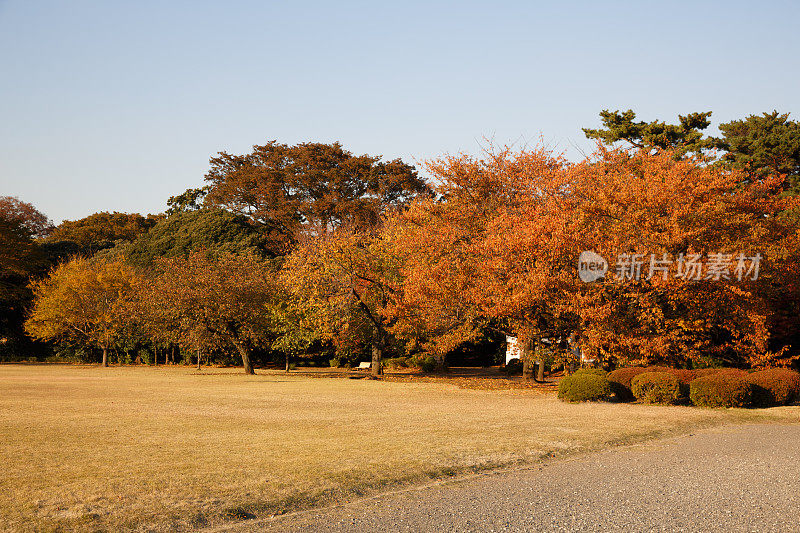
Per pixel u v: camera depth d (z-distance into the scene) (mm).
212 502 7082
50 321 41844
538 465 9461
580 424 13555
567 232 21609
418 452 10125
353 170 56219
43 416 15008
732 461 9719
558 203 23531
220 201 60094
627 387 18953
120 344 45000
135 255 53719
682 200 21031
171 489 7598
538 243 21609
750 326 21812
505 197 26844
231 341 35219
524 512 6898
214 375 33438
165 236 53812
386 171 55844
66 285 41312
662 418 14633
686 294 21125
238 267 33812
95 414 15492
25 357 48156
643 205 21359
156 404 18078
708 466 9336
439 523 6516
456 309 26453
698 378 17500
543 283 21172
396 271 31438
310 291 30891
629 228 21688
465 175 26922
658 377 17812
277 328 34281
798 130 35000
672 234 20641
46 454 9898
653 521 6543
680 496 7531
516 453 10156
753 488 7922
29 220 69062
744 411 16016
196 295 31828
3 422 13812
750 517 6664
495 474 8828
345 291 30734
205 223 52781
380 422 14070
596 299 21453
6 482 7902
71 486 7703
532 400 19656
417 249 27500
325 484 7938
